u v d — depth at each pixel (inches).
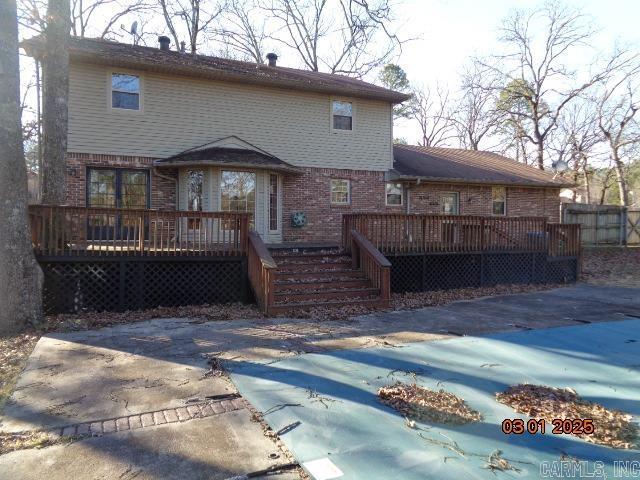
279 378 201.6
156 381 198.1
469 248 488.4
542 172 853.2
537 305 389.4
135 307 356.2
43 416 162.7
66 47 387.2
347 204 617.9
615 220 912.9
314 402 175.6
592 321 322.3
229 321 320.8
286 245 513.3
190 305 372.8
